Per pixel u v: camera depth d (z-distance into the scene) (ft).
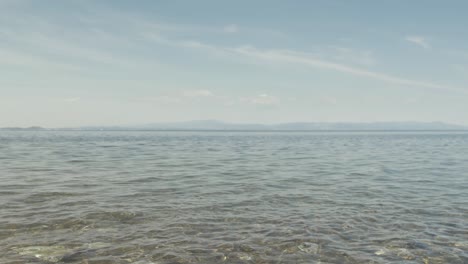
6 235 37.86
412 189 67.56
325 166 107.76
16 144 219.00
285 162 119.96
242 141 311.06
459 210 50.57
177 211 48.91
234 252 34.14
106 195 58.95
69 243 35.81
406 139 383.04
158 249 34.58
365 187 69.77
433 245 36.35
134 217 45.57
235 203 54.39
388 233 40.11
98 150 171.63
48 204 51.57
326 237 38.63
